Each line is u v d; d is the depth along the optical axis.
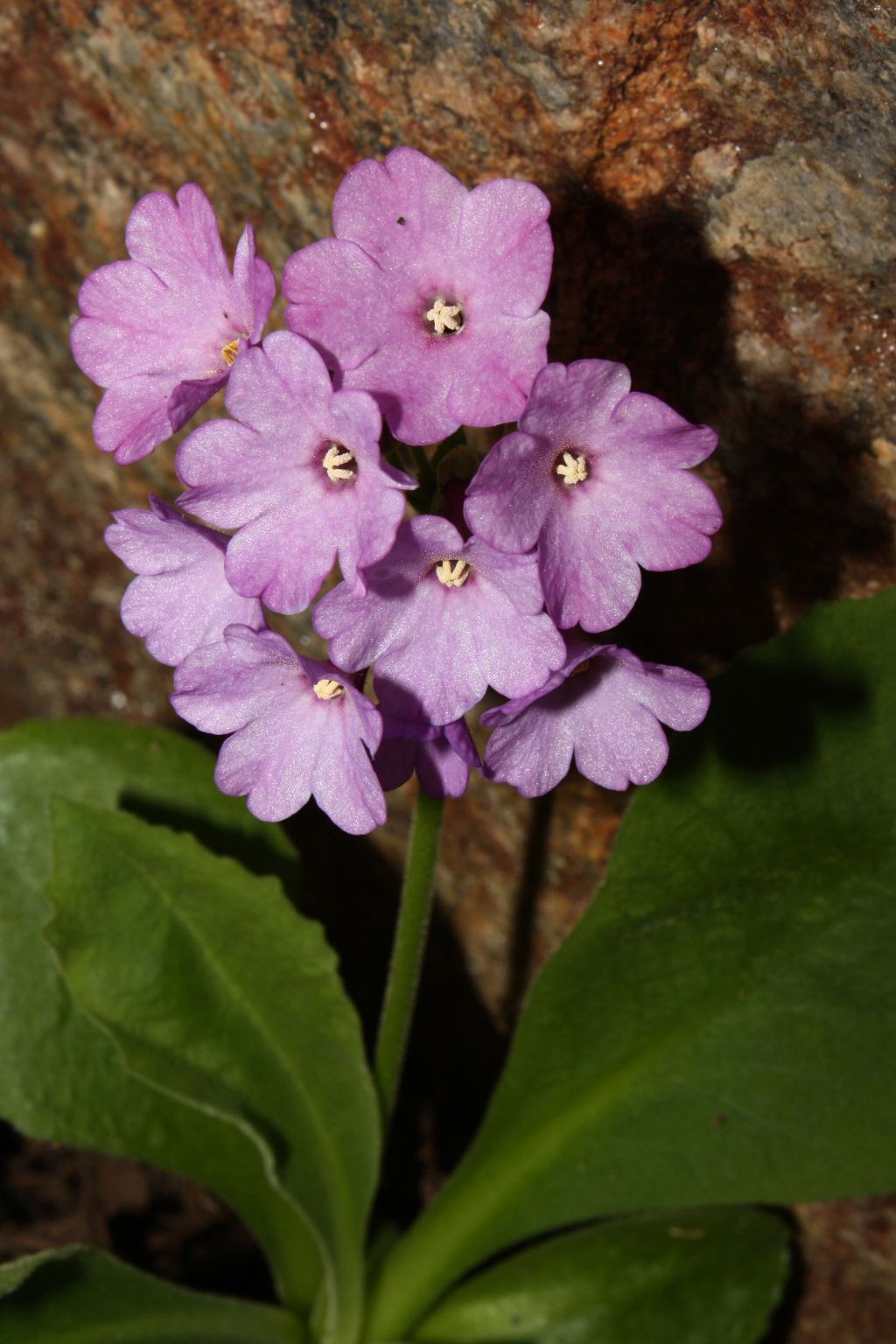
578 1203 0.36
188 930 0.36
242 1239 0.41
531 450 0.30
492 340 0.30
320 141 0.35
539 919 0.41
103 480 0.41
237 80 0.35
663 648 0.37
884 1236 0.39
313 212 0.36
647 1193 0.35
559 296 0.35
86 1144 0.38
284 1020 0.36
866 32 0.32
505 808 0.39
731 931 0.35
